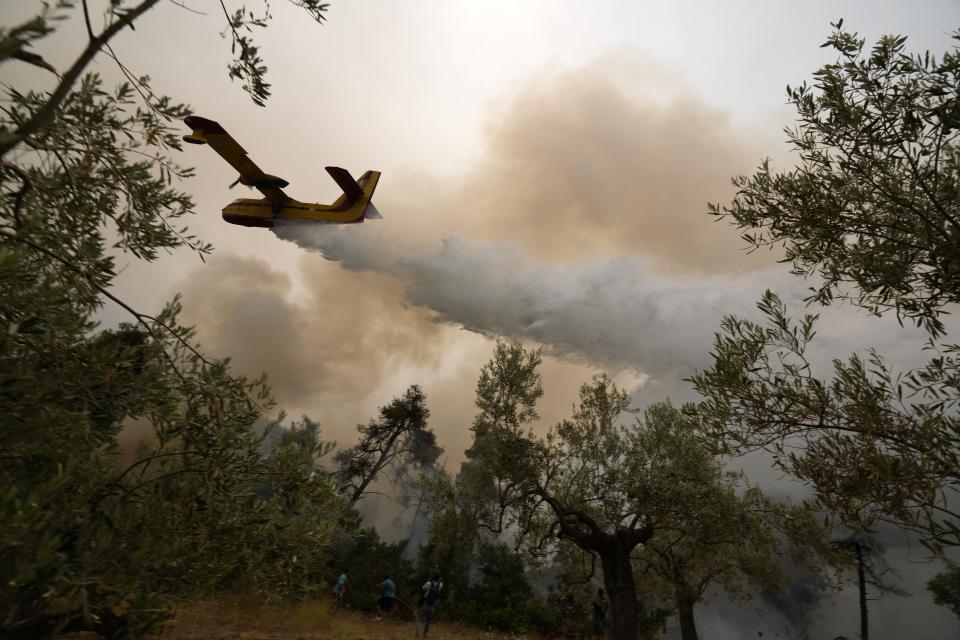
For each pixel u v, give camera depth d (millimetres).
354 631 11750
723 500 13031
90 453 3648
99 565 3008
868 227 4141
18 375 2979
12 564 2611
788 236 4480
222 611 9531
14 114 3438
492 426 14812
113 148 4152
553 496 14453
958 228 3400
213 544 3941
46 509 3039
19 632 2877
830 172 4461
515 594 19938
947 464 3180
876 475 3211
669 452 13469
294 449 4332
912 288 3887
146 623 3158
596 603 16828
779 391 3895
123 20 2771
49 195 3520
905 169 4008
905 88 3945
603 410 15281
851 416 3627
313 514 4504
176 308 4195
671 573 16562
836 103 4133
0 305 2934
